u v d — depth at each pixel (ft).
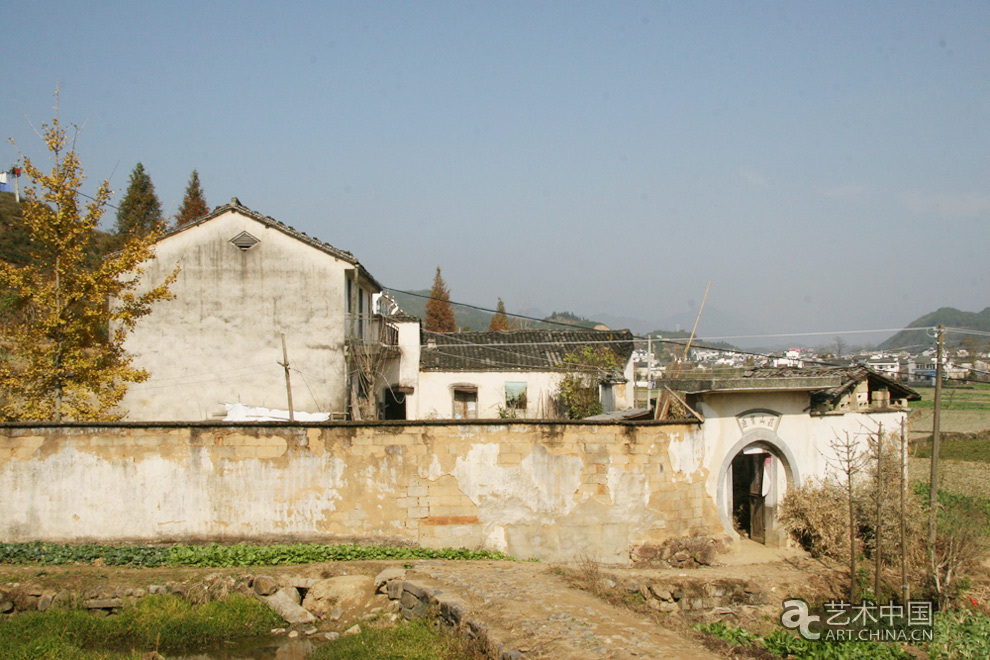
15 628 36.42
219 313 74.74
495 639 31.04
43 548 44.32
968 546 48.83
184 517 46.50
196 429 46.73
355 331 80.28
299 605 41.01
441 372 99.45
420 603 38.19
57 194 53.88
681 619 40.16
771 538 56.13
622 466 49.93
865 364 61.26
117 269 56.34
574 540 49.03
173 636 37.22
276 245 75.36
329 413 74.13
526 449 48.85
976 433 109.70
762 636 39.86
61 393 54.34
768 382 52.60
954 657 37.99
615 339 112.06
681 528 51.34
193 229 75.36
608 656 28.81
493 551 48.14
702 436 52.54
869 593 46.34
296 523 47.09
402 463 47.85
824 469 58.23
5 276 52.95
